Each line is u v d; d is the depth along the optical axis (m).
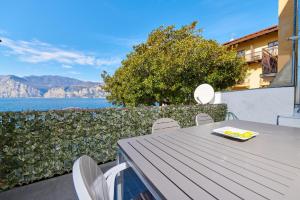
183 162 1.24
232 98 6.45
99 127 3.26
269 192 0.86
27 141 2.52
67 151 2.91
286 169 1.11
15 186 2.50
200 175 1.05
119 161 1.69
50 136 2.72
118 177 1.65
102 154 3.32
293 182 0.95
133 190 2.34
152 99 7.75
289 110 4.93
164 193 0.87
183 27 8.23
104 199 1.04
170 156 1.36
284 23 7.07
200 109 5.40
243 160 1.27
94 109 3.20
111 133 3.43
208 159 1.29
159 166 1.18
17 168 2.46
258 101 5.68
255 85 13.42
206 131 2.22
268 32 11.93
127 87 7.44
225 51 7.03
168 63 6.23
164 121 2.57
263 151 1.45
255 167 1.15
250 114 5.88
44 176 2.70
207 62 6.54
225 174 1.05
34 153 2.59
